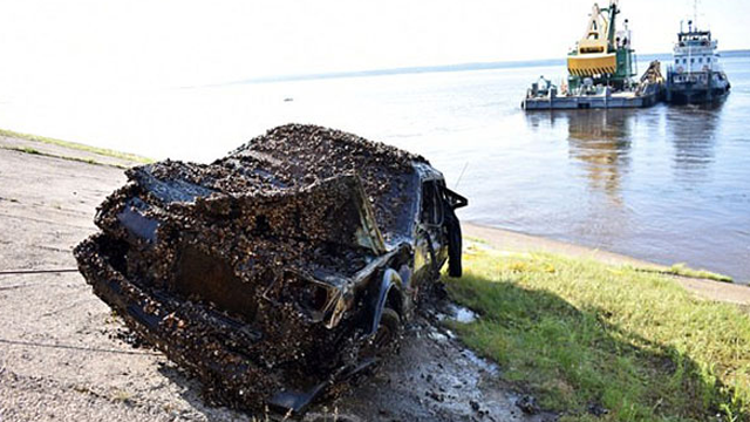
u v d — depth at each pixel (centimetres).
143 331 414
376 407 470
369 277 427
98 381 426
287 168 574
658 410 546
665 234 1903
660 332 742
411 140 4569
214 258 416
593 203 2367
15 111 7619
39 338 479
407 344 600
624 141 4412
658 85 7531
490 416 498
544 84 7675
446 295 784
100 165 1566
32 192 1054
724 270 1543
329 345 399
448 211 766
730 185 2706
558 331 700
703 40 7531
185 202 443
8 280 599
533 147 4178
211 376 400
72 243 761
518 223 2030
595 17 7106
